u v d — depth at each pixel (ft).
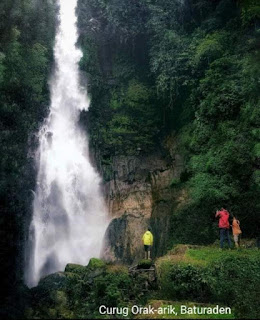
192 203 61.46
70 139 86.33
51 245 70.54
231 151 58.95
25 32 71.72
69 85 90.43
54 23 90.33
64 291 40.04
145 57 89.92
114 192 79.00
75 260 71.51
